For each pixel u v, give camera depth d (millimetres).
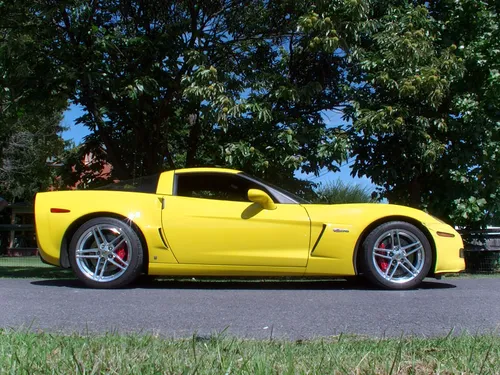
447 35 9148
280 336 3090
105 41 7637
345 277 6137
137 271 4996
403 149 8281
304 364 2242
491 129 8555
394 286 5078
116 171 9195
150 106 8500
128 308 3893
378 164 8539
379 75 7961
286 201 5277
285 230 5094
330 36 7664
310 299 4379
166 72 8352
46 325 3320
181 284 5559
